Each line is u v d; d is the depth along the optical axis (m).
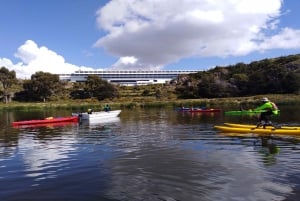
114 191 10.91
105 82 111.38
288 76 94.12
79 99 110.00
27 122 37.94
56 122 39.44
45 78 109.50
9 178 12.87
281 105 63.97
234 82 104.44
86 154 17.45
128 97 109.75
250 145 19.14
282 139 21.00
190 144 20.02
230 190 10.77
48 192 11.02
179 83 124.69
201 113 50.34
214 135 23.83
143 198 10.21
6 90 109.38
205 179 12.06
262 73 101.44
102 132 28.00
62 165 14.94
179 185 11.39
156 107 74.44
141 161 15.34
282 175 12.40
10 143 22.73
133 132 27.25
